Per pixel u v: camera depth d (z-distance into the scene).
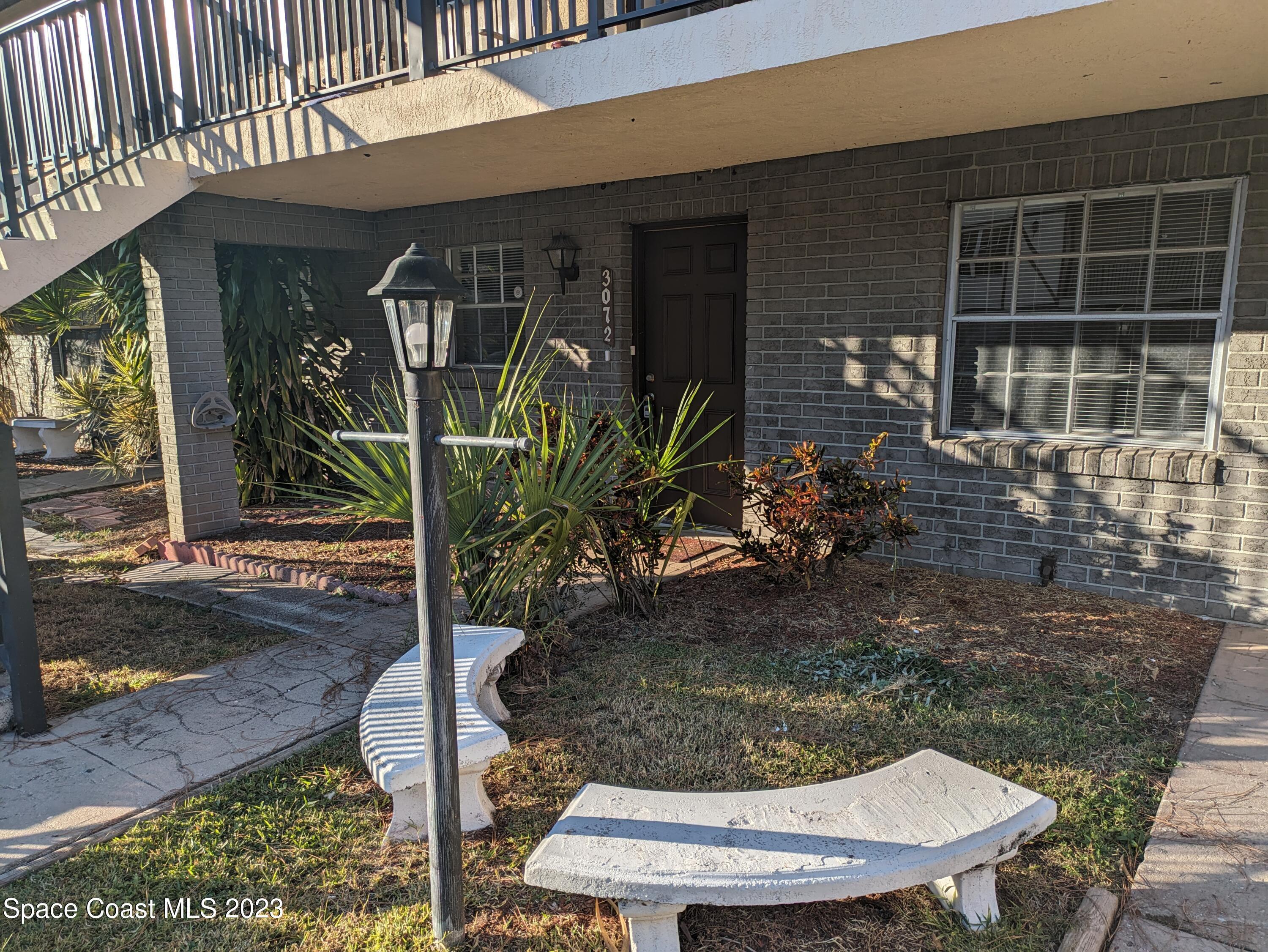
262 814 3.06
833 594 5.28
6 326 10.47
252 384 8.16
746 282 6.46
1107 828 2.85
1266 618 4.62
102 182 5.91
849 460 5.55
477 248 7.79
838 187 5.63
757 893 2.15
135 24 6.11
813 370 5.94
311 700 4.00
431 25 4.82
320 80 5.46
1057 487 5.17
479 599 4.07
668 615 5.02
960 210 5.34
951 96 4.21
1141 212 4.84
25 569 3.64
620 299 6.84
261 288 7.90
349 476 3.64
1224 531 4.69
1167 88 4.11
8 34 5.58
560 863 2.26
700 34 3.87
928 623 4.74
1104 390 5.12
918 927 2.45
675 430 4.85
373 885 2.69
